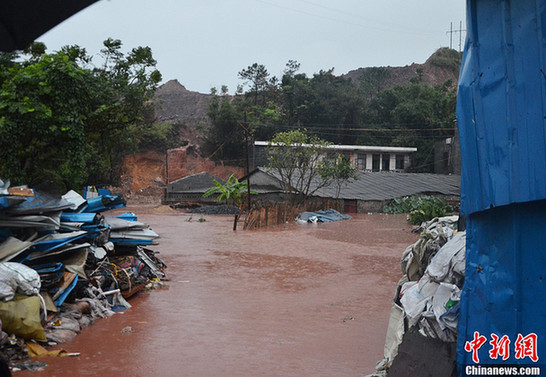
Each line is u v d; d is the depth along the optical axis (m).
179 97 108.44
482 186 3.89
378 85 109.12
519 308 3.73
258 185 49.34
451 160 64.06
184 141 82.69
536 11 3.64
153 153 75.00
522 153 3.66
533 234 3.68
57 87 18.11
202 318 9.55
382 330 8.78
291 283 13.35
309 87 82.06
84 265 10.12
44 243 8.84
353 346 7.83
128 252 12.27
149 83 24.95
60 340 7.73
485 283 3.93
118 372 6.57
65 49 22.62
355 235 26.89
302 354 7.43
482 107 3.89
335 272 15.20
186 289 12.41
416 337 4.78
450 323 4.50
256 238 25.16
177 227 31.69
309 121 80.06
